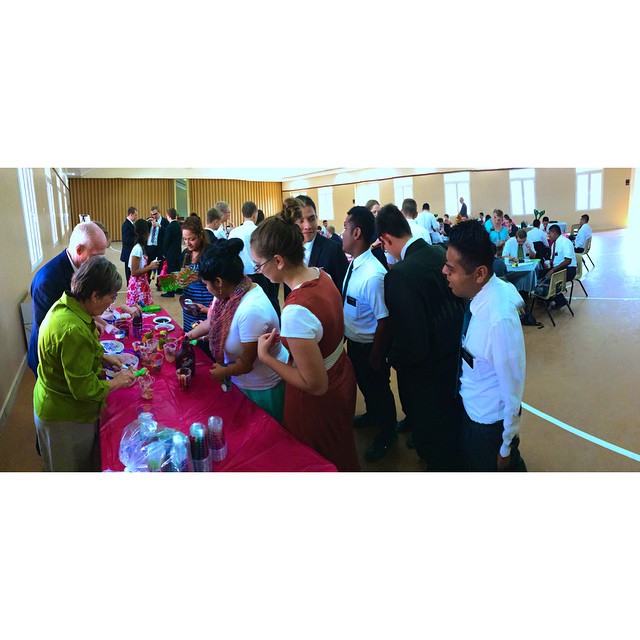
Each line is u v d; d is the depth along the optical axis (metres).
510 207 13.95
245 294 1.76
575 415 2.96
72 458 1.68
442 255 1.90
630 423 2.84
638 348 4.18
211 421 1.40
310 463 1.40
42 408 1.61
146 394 1.77
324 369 1.45
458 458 2.00
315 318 1.41
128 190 18.84
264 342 1.56
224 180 19.86
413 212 4.05
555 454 2.51
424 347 1.82
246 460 1.41
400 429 2.73
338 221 17.69
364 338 2.35
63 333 1.48
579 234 8.37
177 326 2.81
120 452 1.41
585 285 7.15
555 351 4.20
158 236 8.05
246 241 3.51
